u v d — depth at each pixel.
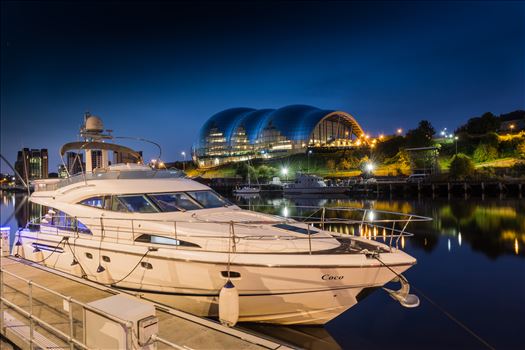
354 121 126.69
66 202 8.38
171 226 6.96
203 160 122.69
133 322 3.28
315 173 75.94
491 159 56.81
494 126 65.38
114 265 7.15
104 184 8.12
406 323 8.17
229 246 6.40
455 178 51.28
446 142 68.94
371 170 64.62
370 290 6.27
